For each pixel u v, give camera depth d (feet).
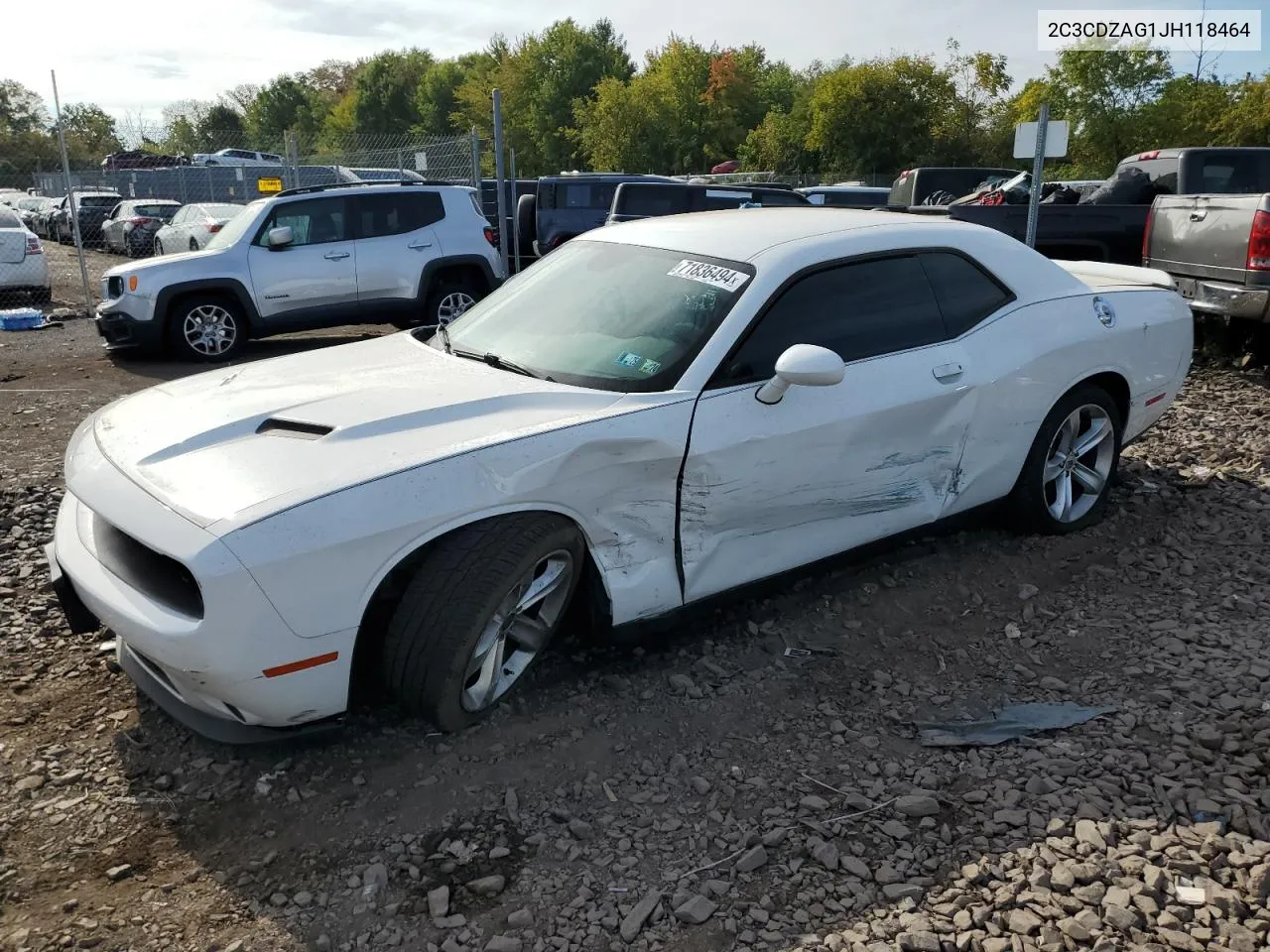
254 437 10.22
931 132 138.31
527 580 10.06
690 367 11.31
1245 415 22.58
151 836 9.11
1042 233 30.60
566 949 7.72
